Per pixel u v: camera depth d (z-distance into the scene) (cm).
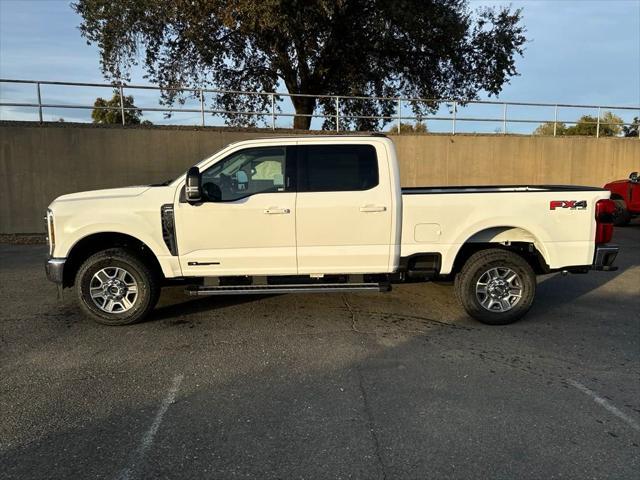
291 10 1475
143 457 298
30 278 801
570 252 564
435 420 343
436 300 672
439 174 1620
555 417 348
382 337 520
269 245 541
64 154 1295
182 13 1593
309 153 547
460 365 444
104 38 1669
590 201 563
